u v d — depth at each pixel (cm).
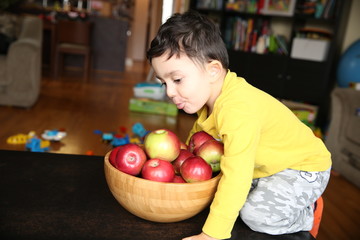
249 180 83
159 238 79
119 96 446
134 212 83
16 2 632
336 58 403
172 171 84
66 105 371
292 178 100
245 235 90
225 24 418
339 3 357
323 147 106
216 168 95
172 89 91
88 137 275
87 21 611
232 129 86
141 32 939
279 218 93
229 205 81
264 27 407
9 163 110
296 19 391
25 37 367
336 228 182
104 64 678
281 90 396
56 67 545
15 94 333
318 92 383
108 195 96
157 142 90
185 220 89
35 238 73
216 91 97
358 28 396
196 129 119
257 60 398
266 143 99
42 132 277
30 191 94
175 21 92
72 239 74
